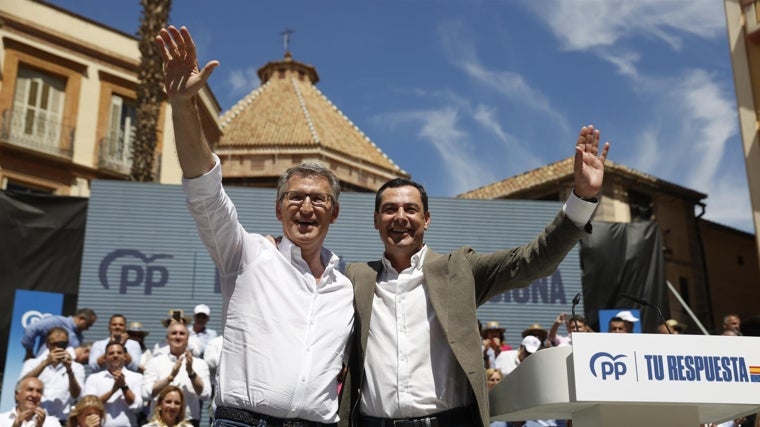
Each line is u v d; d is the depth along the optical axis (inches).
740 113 593.0
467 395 112.8
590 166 110.6
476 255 121.0
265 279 106.5
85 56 838.5
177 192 461.4
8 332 440.1
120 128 855.7
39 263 453.7
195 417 286.4
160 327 433.1
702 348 96.8
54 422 253.8
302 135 1152.8
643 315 500.4
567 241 109.6
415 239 121.7
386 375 113.6
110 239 447.5
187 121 99.2
